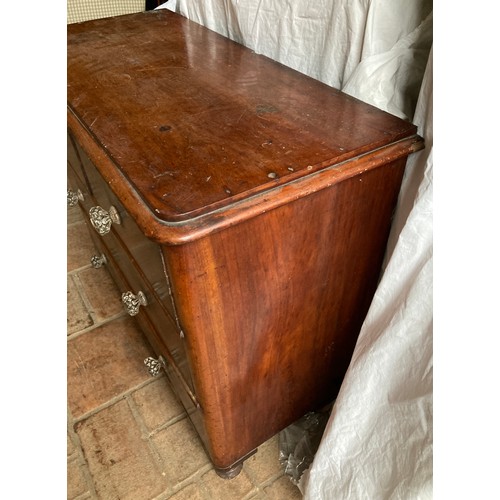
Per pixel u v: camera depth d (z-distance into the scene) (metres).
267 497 0.96
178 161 0.59
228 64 0.86
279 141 0.62
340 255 0.72
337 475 0.74
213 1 1.07
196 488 0.98
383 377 0.70
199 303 0.60
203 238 0.53
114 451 1.04
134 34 1.01
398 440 0.66
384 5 0.67
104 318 1.36
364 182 0.65
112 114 0.70
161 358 1.00
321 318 0.79
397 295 0.69
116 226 0.84
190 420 1.03
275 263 0.63
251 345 0.72
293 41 0.89
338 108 0.70
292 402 0.92
